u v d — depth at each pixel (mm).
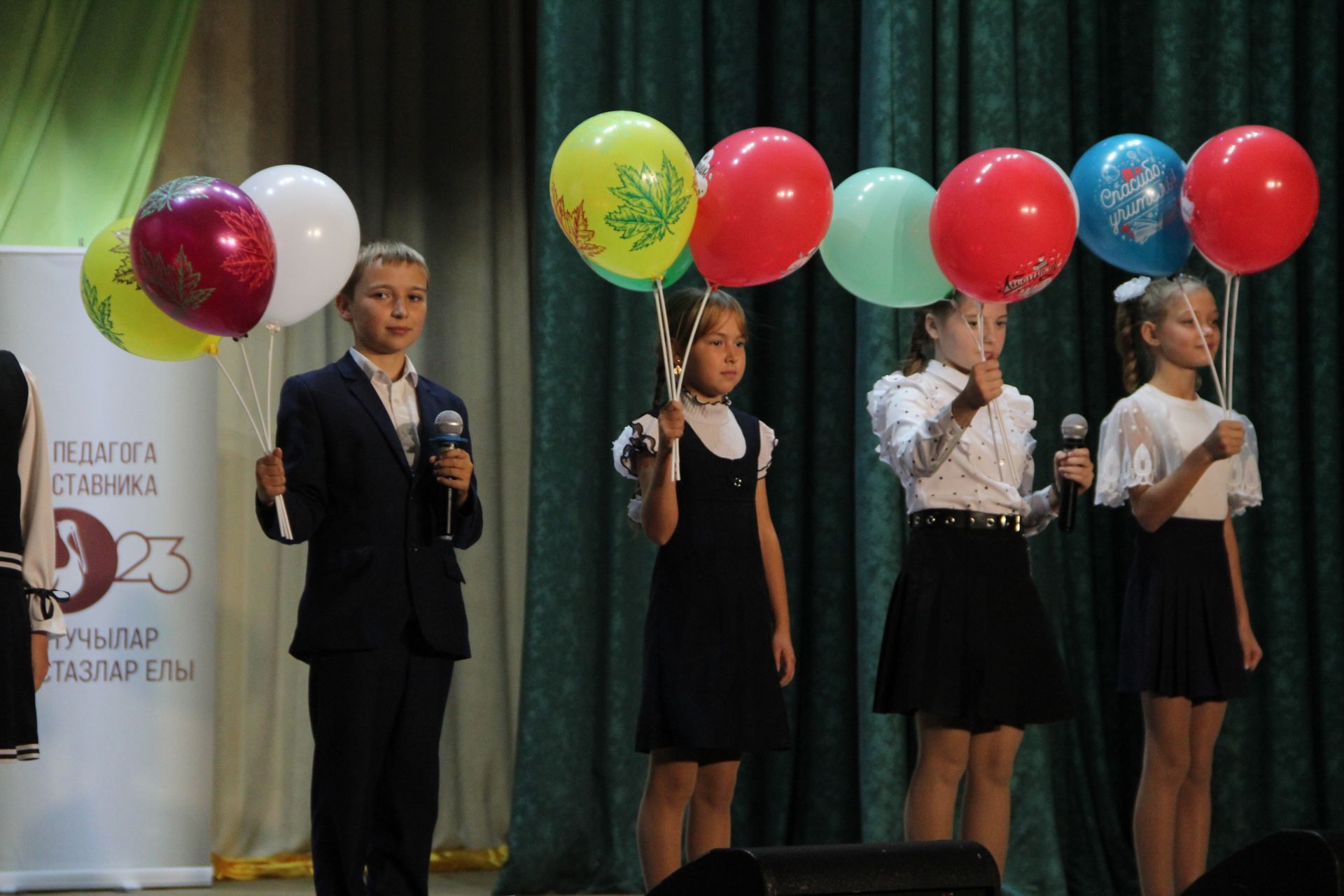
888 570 7570
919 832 5699
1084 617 7863
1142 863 6172
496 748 8523
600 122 5176
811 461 8117
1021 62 7930
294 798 8250
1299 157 5844
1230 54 7930
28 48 7996
